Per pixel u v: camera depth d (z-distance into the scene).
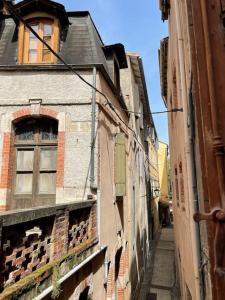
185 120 5.01
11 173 8.35
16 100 8.40
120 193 10.05
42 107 8.34
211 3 2.54
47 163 8.43
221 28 2.49
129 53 14.79
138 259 15.86
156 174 34.81
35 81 8.51
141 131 20.34
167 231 35.81
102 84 8.86
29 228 4.01
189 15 2.82
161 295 14.27
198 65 2.47
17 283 3.58
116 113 10.34
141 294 14.45
